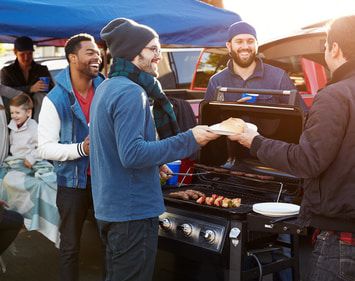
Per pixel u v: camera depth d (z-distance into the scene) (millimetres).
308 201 2418
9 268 4855
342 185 2318
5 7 4340
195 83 7574
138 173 2744
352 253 2324
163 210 2838
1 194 4449
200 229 3227
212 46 5324
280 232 2920
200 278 3732
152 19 4949
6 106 4770
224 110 3535
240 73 4215
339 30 2393
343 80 2389
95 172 2852
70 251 3811
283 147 2457
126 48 2777
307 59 5879
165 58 8039
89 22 4613
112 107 2670
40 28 4453
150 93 2926
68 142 3777
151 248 2812
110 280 2885
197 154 3850
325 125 2295
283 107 3203
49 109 3752
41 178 4332
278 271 3344
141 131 2645
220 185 3719
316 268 2426
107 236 2893
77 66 3797
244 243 3066
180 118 4430
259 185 3529
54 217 4266
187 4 5355
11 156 4566
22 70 6172
